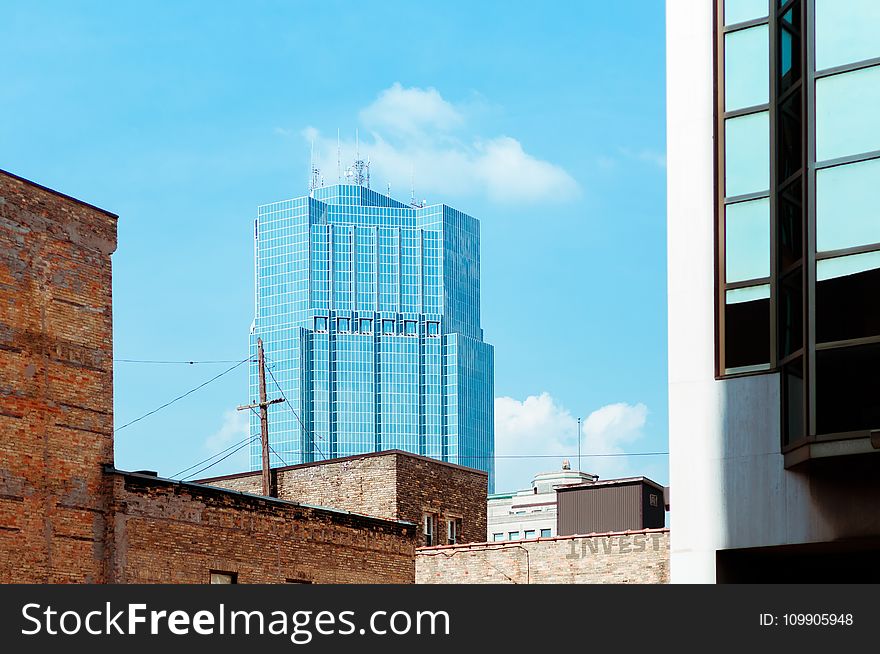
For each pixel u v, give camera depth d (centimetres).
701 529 3164
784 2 3206
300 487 6338
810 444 2950
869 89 3023
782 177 3164
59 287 3803
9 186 3684
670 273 3297
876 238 2956
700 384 3216
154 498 3991
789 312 3100
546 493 13925
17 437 3625
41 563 3638
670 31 3388
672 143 3334
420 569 5547
